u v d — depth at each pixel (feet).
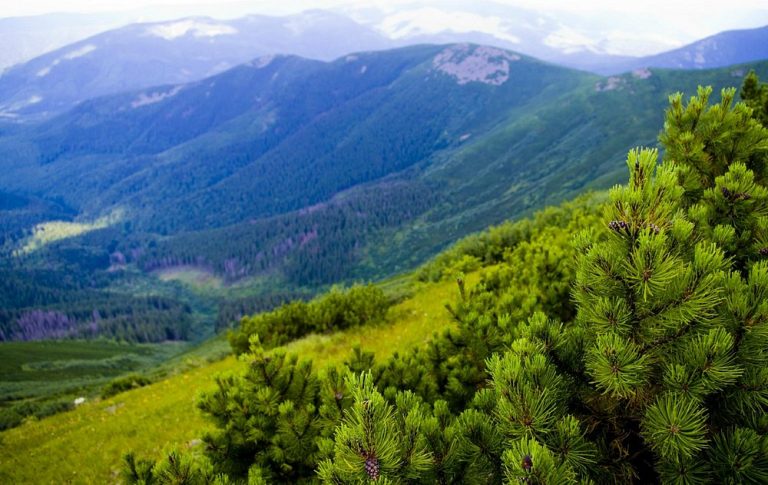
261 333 59.52
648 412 7.99
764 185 15.55
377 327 54.29
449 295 59.67
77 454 35.70
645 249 7.86
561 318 20.31
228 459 15.17
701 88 16.49
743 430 7.73
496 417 9.79
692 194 14.88
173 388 54.65
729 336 7.65
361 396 8.43
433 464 8.96
